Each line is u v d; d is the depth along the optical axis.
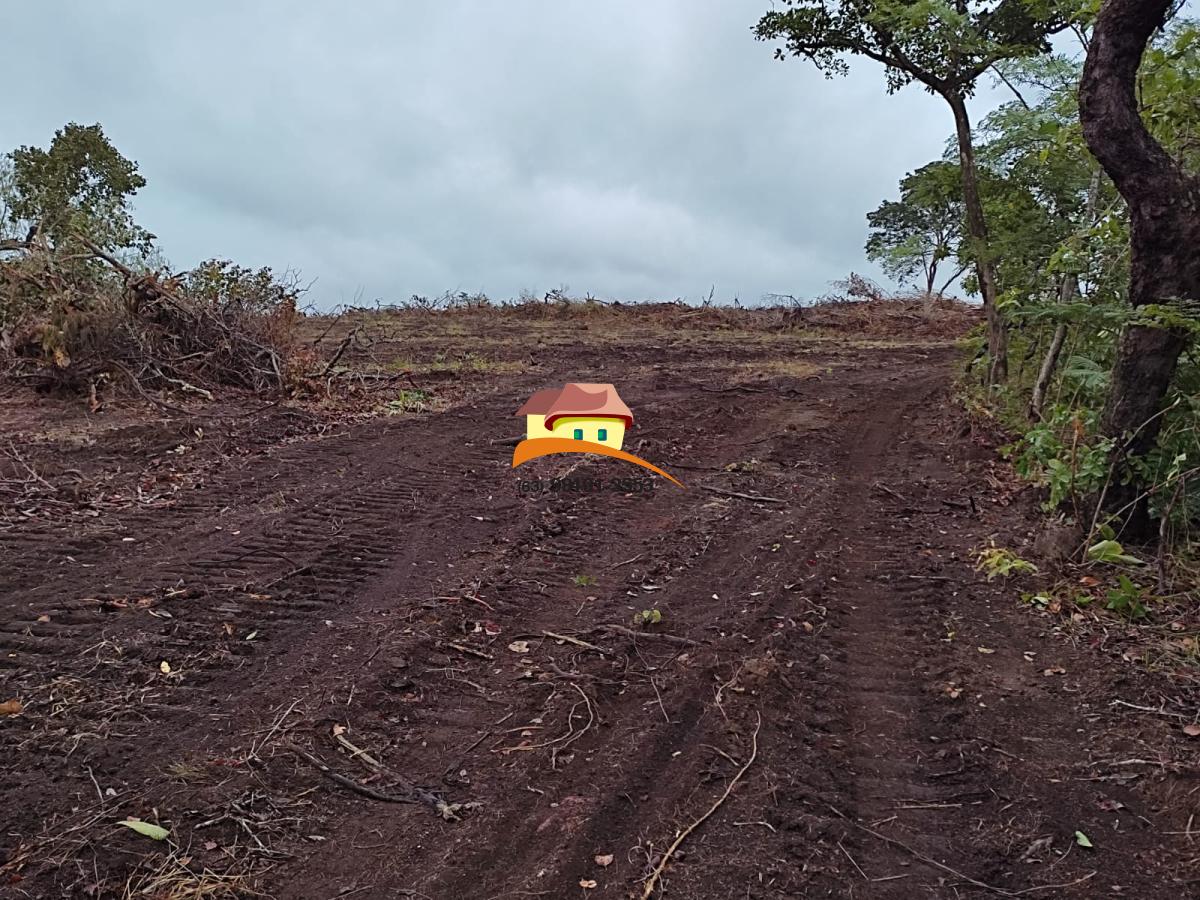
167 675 3.71
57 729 3.28
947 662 4.05
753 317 20.56
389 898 2.55
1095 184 7.55
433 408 9.77
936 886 2.65
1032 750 3.37
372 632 4.20
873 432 9.05
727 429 9.02
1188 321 4.47
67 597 4.41
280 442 7.92
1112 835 2.88
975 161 9.18
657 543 5.62
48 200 11.13
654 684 3.83
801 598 4.74
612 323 20.14
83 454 7.12
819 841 2.82
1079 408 6.02
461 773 3.18
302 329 17.17
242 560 5.06
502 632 4.32
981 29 8.91
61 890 2.49
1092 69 4.74
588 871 2.68
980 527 5.99
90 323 9.36
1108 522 5.16
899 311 21.41
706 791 3.07
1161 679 3.83
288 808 2.93
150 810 2.86
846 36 9.45
